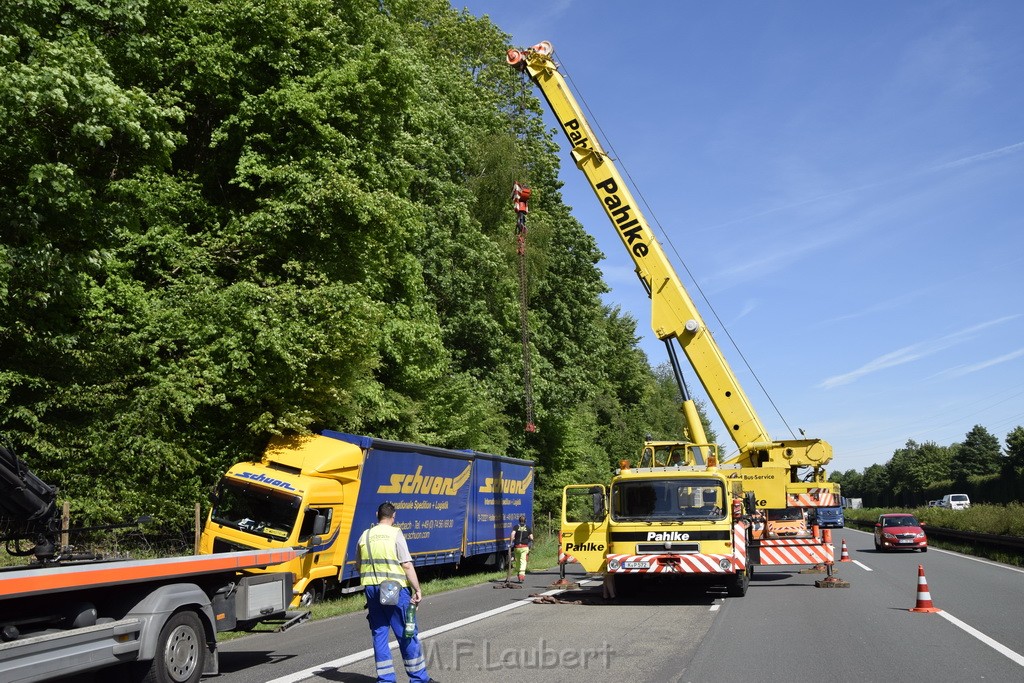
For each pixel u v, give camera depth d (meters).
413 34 36.91
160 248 21.66
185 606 9.38
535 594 20.00
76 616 8.09
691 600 18.06
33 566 9.20
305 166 23.28
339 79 23.66
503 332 37.66
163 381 19.89
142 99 16.81
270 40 23.41
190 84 22.16
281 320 21.00
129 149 18.00
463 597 19.64
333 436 20.28
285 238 22.92
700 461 22.91
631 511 17.97
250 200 24.62
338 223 23.61
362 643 12.58
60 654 7.57
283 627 11.62
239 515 17.95
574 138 24.89
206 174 24.50
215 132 22.92
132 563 8.77
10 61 14.47
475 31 43.72
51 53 14.80
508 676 9.67
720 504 17.67
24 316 17.27
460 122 37.38
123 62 19.88
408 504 22.23
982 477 77.06
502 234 38.28
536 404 38.84
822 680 9.43
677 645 11.86
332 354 21.17
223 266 23.33
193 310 20.69
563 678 9.55
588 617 15.18
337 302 21.56
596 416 66.75
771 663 10.44
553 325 43.38
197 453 21.17
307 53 24.23
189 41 22.38
